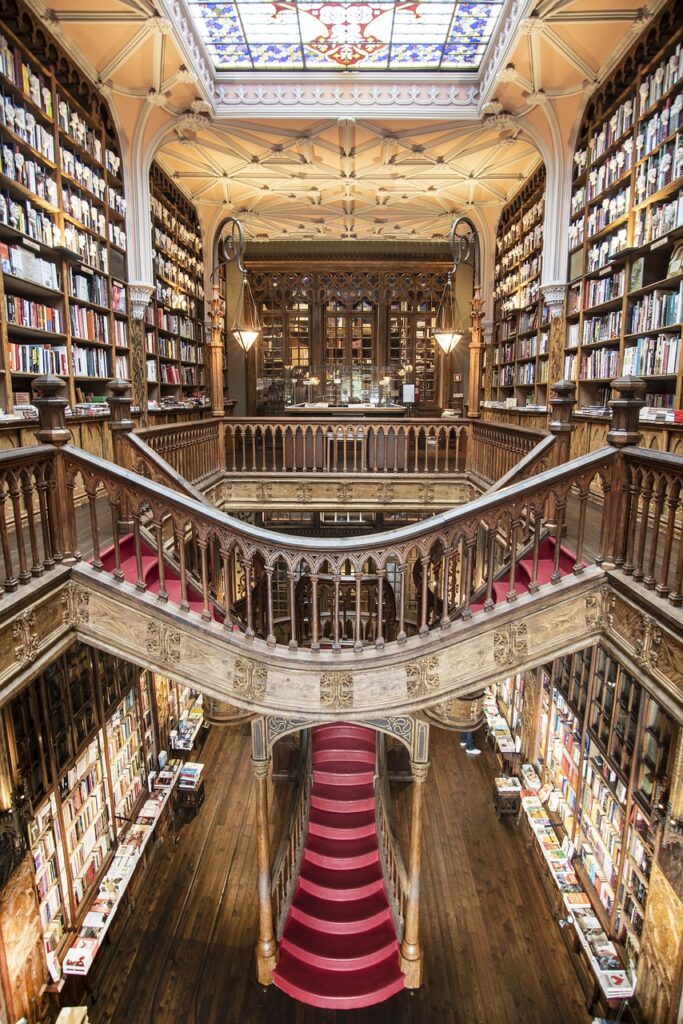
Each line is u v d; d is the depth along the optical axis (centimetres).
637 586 331
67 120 648
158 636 376
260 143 954
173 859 623
